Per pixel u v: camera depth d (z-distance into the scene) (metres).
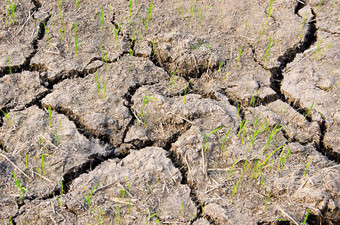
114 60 3.46
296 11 3.94
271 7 3.95
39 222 2.46
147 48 3.54
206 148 2.84
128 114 3.05
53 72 3.33
